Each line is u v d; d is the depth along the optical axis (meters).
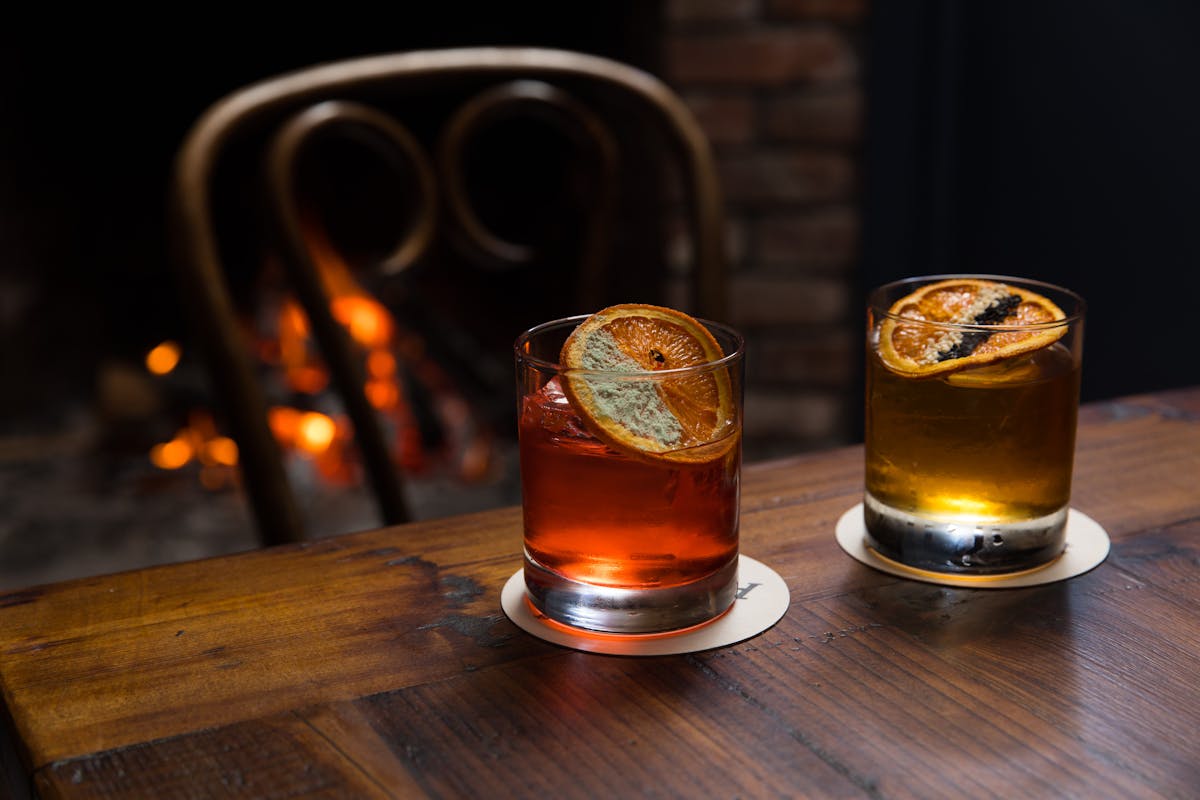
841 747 0.62
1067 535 0.77
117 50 2.67
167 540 2.07
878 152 2.04
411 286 2.48
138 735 0.63
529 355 0.70
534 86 1.14
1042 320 0.73
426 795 0.60
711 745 0.62
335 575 0.74
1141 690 0.65
